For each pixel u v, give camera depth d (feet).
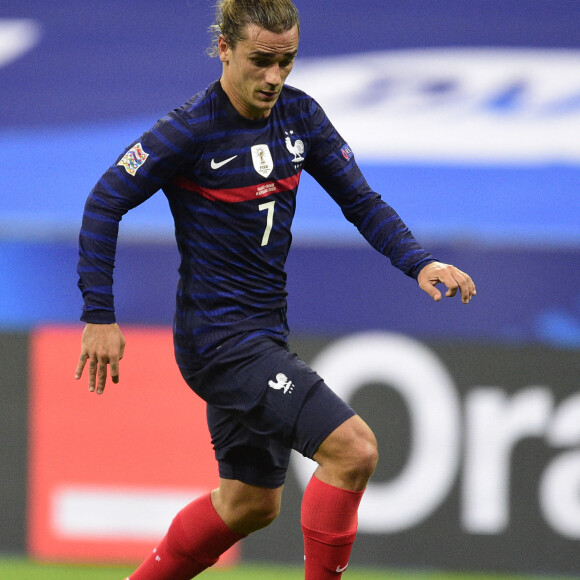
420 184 66.74
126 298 60.75
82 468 55.31
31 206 66.49
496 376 55.06
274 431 31.17
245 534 35.86
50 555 55.16
